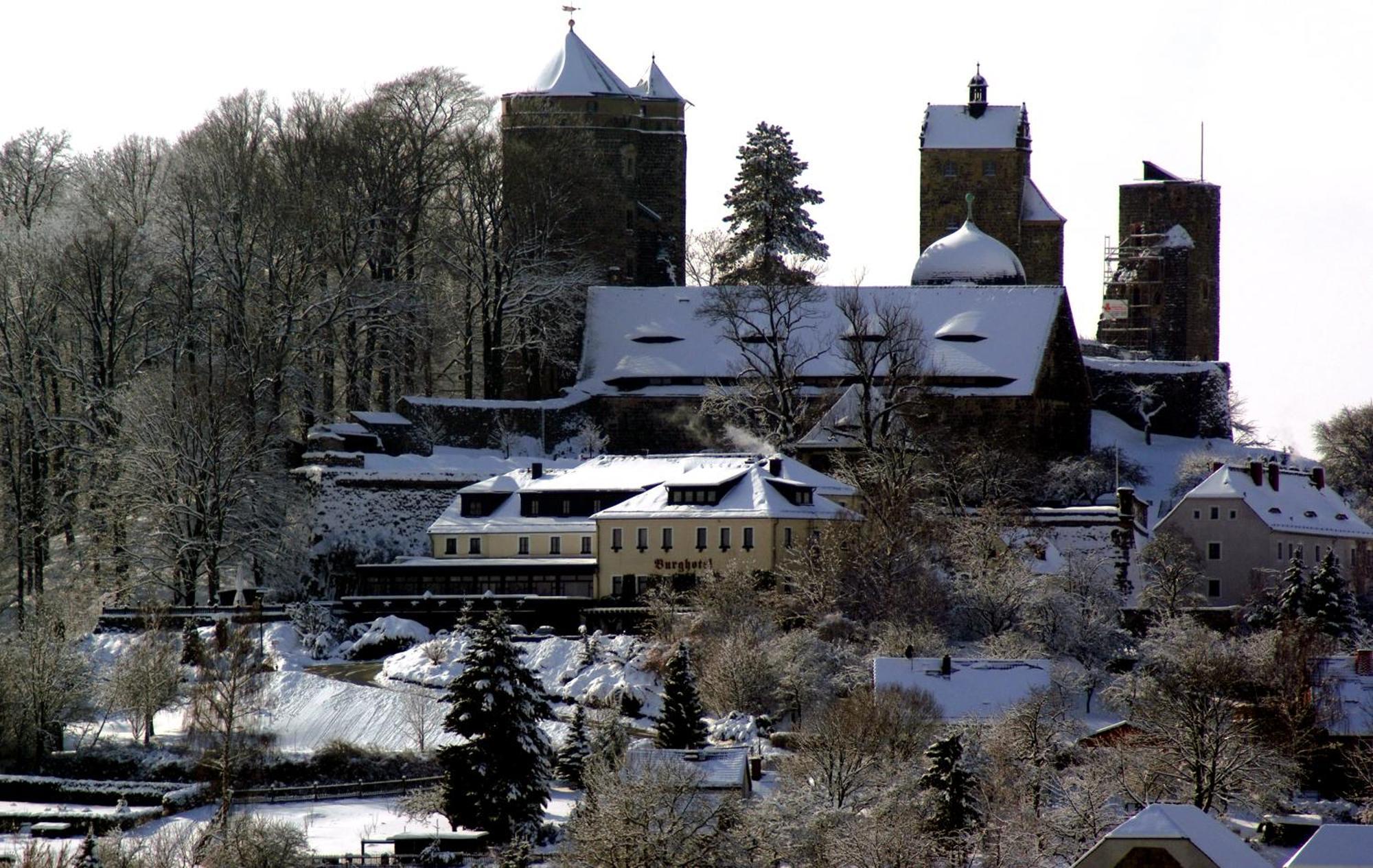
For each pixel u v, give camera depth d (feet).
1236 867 547.08
